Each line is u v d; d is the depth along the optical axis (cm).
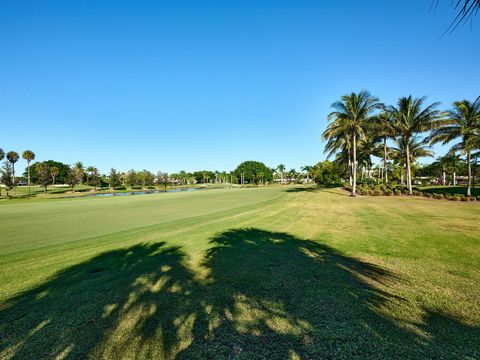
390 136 3344
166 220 1123
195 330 296
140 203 2142
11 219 1228
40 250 643
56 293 395
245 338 280
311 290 398
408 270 482
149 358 251
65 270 496
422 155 3859
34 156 5466
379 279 440
